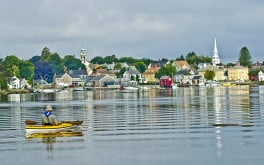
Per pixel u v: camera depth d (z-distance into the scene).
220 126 67.44
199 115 86.94
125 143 54.25
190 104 124.12
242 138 55.16
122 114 95.75
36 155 48.38
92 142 55.75
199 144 52.06
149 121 77.94
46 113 66.75
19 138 60.91
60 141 57.31
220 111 95.31
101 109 115.06
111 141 56.06
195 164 42.62
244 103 121.38
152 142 54.38
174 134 60.38
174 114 91.06
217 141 53.59
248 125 67.62
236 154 45.97
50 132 65.81
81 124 75.12
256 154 45.72
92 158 46.19
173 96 186.62
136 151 49.09
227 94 192.62
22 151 50.91
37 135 63.50
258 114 85.00
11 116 99.38
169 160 44.41
